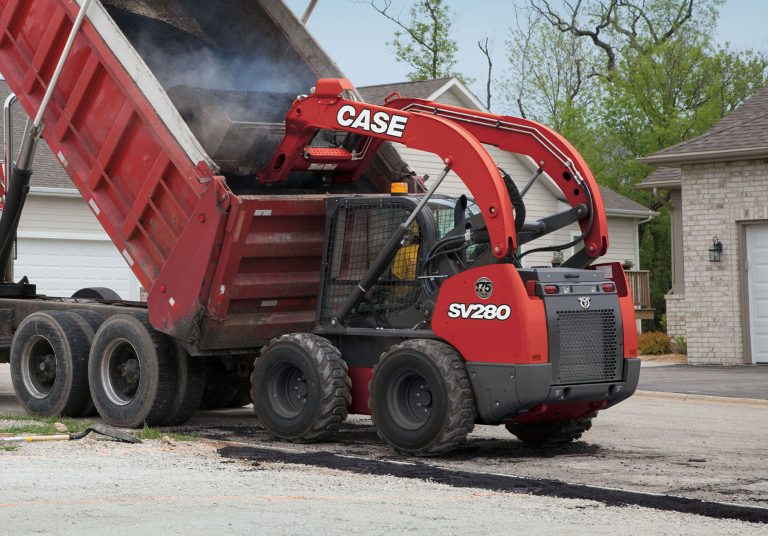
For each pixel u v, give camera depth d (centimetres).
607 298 1016
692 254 2114
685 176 2122
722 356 2080
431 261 1032
